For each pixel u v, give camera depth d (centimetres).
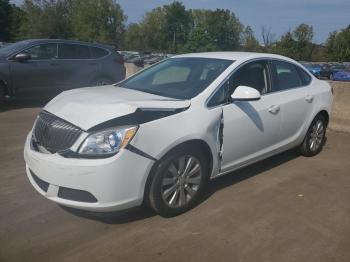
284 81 536
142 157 362
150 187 380
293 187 495
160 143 371
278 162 584
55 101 425
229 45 9756
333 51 6656
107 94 431
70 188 354
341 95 810
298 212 429
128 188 360
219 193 466
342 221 414
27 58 907
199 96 421
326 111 603
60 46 978
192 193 415
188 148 398
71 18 6294
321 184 509
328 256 351
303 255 351
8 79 893
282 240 372
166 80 483
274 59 529
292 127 542
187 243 361
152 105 379
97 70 1028
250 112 463
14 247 347
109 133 351
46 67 944
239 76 470
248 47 6762
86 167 345
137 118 364
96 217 399
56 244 353
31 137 407
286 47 6166
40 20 5594
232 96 434
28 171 407
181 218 403
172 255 343
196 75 465
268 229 391
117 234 371
